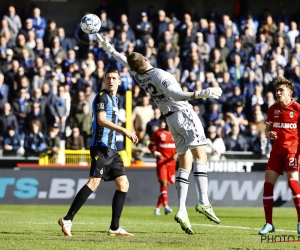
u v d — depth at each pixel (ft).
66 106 166.20
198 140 68.18
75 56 184.14
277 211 136.05
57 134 156.15
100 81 171.53
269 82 182.91
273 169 73.87
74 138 154.40
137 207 148.15
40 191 151.02
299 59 193.88
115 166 70.59
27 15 188.55
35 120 156.25
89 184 69.72
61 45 184.85
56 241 62.85
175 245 59.77
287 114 73.41
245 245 60.39
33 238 66.13
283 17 205.98
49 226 85.15
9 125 157.07
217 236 70.64
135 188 152.66
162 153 123.54
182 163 69.92
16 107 160.86
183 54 185.68
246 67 183.62
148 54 179.93
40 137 153.99
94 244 60.23
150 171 153.38
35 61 169.89
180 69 180.04
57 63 176.24
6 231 76.13
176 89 65.92
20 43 176.24
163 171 122.72
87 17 74.84
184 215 68.13
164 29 188.24
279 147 73.67
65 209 132.57
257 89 176.76
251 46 191.01
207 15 197.67
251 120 173.99
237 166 157.69
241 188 155.63
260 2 216.74
